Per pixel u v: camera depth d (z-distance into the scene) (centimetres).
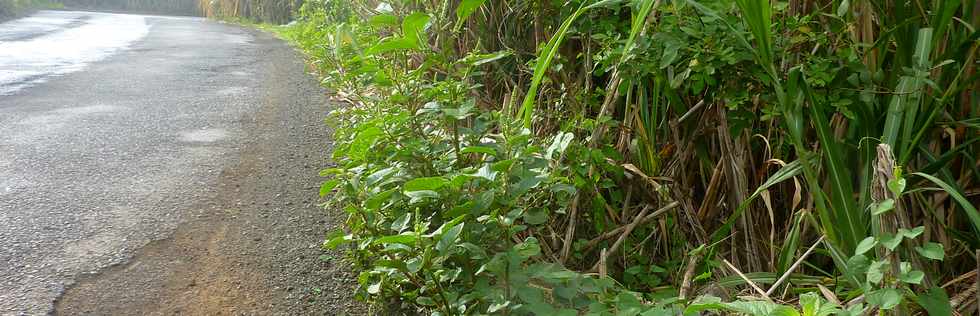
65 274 246
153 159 386
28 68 715
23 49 893
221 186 343
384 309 227
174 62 813
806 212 234
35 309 223
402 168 249
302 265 259
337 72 558
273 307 231
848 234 208
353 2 623
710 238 276
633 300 190
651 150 285
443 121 267
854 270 163
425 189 207
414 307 225
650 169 288
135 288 240
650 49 251
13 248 264
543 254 273
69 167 365
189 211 309
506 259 189
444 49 287
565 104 320
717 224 284
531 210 226
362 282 211
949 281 237
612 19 297
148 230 287
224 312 227
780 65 241
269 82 672
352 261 254
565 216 289
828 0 251
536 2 343
